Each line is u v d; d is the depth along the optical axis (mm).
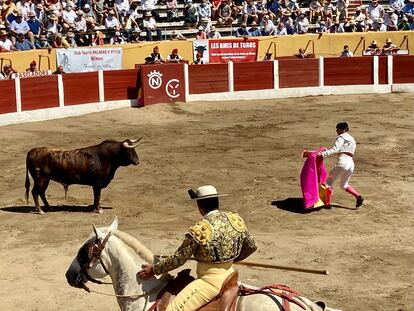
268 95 27391
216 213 5961
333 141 19594
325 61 27906
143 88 25266
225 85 26766
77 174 13594
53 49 25250
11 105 22734
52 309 9359
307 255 11203
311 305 5734
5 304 9531
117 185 15797
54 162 13648
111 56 26484
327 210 13781
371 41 30328
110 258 6590
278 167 16984
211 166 17203
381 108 24812
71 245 11820
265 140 19938
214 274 5902
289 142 19609
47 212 13852
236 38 28891
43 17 26828
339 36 30156
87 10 28047
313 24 31781
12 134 21125
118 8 28781
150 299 6391
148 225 12836
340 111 24297
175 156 18297
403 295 9609
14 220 13320
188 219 13234
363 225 12867
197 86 26359
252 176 16250
